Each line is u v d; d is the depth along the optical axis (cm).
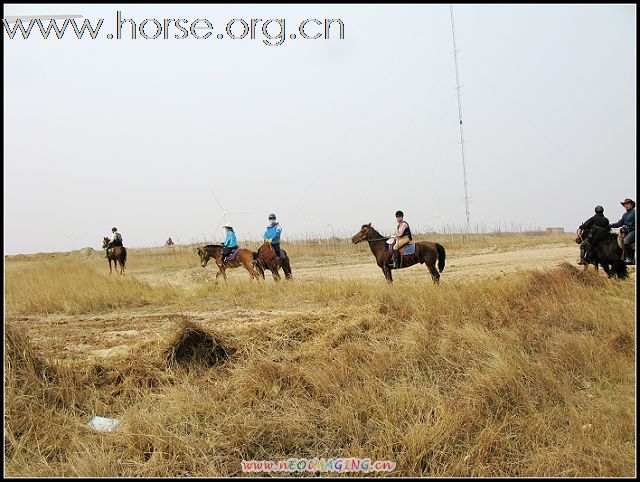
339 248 3262
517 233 3609
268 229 1697
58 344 888
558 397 661
